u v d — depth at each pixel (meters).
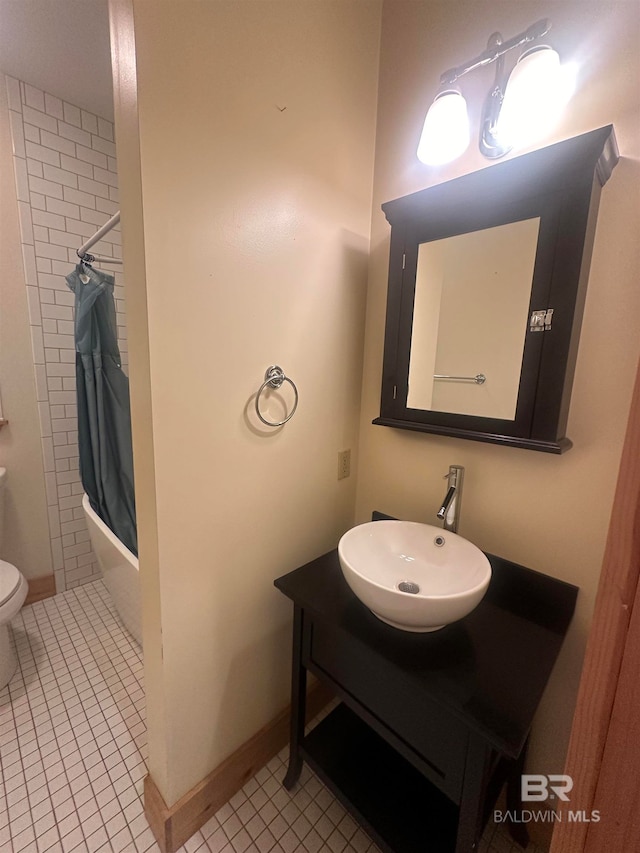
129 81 0.71
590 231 0.82
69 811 1.11
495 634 0.88
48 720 1.39
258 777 1.22
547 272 0.86
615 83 0.80
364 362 1.37
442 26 1.04
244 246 0.92
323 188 1.09
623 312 0.83
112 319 1.80
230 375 0.95
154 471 0.85
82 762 1.25
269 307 1.01
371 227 1.28
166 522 0.89
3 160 1.71
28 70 1.65
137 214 0.75
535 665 0.79
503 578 1.04
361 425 1.41
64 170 1.88
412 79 1.13
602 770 0.43
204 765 1.09
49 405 1.97
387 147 1.21
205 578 0.99
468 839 0.73
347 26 1.08
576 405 0.91
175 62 0.74
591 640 0.43
